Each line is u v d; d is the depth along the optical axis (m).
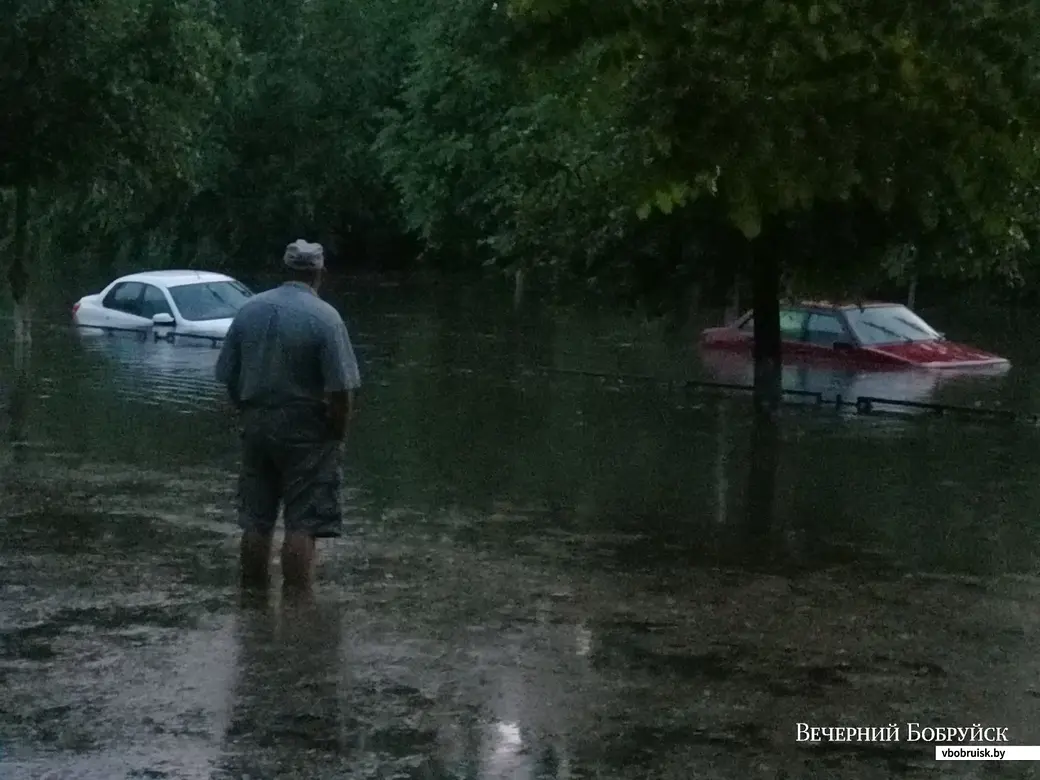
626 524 11.92
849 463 15.52
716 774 6.26
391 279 52.38
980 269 18.05
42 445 15.02
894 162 8.12
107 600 8.90
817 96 7.81
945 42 7.67
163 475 13.33
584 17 8.27
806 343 24.22
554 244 19.23
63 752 6.33
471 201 42.09
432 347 28.52
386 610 8.84
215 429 16.34
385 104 54.88
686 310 19.58
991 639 8.55
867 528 12.07
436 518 11.91
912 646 8.37
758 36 7.74
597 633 8.45
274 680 7.41
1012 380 22.77
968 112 7.88
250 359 9.12
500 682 7.47
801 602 9.36
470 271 52.22
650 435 17.25
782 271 19.17
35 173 17.14
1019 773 6.36
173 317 27.33
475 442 16.34
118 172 17.53
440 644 8.13
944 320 34.56
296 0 53.59
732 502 13.09
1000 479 14.64
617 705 7.15
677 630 8.57
